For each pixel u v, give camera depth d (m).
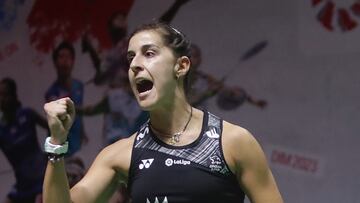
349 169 12.37
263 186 6.07
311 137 12.75
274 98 13.09
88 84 15.05
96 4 15.04
